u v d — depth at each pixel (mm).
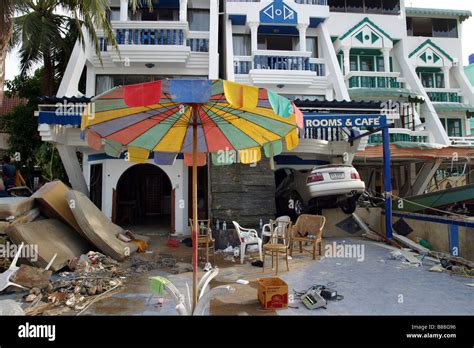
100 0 7465
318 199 8852
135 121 3500
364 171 16625
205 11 13250
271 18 12852
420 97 14672
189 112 3426
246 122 3590
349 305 4285
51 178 13102
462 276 5621
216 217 9227
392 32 16234
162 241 9133
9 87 15000
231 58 12297
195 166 3396
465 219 7113
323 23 13523
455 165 15258
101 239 6684
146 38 11617
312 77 12359
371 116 8242
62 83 10008
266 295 4172
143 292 4848
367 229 9469
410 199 9695
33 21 10469
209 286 5141
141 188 15742
